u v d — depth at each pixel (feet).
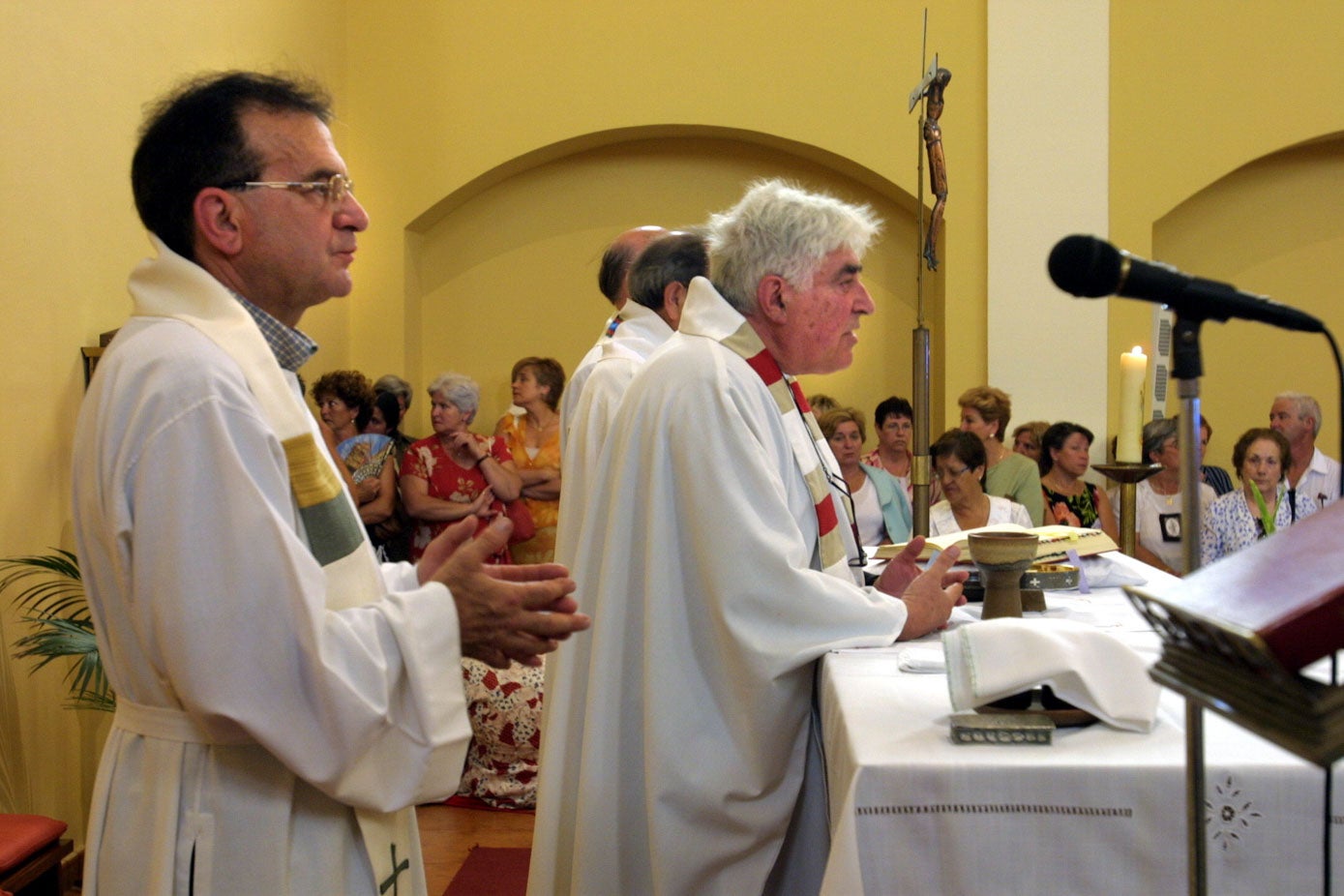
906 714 5.25
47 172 11.96
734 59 20.71
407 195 21.33
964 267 20.36
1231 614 3.05
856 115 20.59
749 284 7.42
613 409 8.92
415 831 5.61
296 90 5.40
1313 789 4.43
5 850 8.65
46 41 12.01
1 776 10.61
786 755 6.59
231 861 4.80
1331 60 19.89
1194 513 3.83
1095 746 4.79
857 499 15.01
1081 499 15.96
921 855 4.65
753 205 7.52
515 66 21.07
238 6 16.87
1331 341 3.72
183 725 4.89
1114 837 4.56
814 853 6.87
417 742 4.78
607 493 7.45
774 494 6.75
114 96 13.44
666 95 20.80
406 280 21.50
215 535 4.54
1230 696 3.18
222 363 4.77
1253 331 20.99
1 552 10.93
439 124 21.24
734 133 21.09
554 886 7.24
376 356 21.44
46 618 10.94
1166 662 3.48
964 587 7.97
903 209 21.61
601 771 7.02
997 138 20.17
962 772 4.62
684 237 10.07
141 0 14.11
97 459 4.74
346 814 5.09
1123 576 8.18
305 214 5.27
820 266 7.34
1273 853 4.45
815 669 6.75
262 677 4.52
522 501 17.98
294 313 5.53
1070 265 3.70
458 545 5.60
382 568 5.53
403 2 21.29
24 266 11.48
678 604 6.90
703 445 6.82
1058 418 20.06
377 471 17.58
